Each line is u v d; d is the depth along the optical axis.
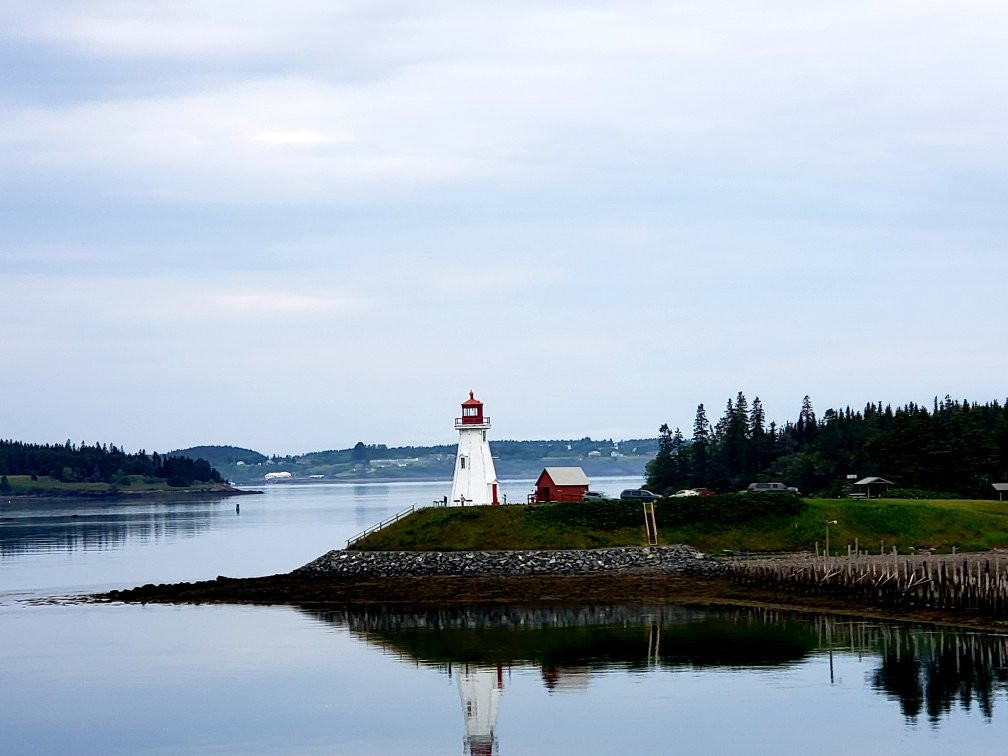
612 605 100.94
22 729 67.88
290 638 91.19
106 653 87.06
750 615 94.31
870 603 94.12
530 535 120.19
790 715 66.19
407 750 62.69
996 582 86.50
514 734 64.75
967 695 68.69
